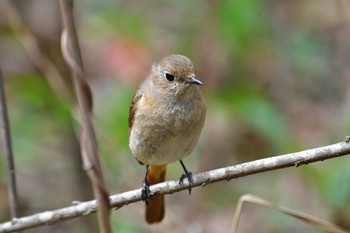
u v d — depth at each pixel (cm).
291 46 1430
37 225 788
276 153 1248
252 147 1312
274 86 1378
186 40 1386
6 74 1267
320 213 1201
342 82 1421
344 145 729
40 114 1333
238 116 1251
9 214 1354
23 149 1369
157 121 906
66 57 529
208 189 1330
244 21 1255
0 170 1332
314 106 1388
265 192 1326
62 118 1232
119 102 1220
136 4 1506
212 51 1262
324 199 1130
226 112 1238
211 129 1289
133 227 1212
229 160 1316
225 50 1270
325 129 1347
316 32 1473
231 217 1315
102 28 1398
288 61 1405
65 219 783
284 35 1432
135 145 938
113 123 1205
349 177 1091
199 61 1266
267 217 1296
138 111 920
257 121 1205
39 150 1409
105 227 525
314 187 1202
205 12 1289
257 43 1345
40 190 1428
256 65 1339
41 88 1227
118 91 1248
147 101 912
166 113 902
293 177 1296
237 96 1240
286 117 1338
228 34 1262
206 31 1271
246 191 1343
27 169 1443
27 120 1338
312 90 1415
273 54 1378
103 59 1354
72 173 1380
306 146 1289
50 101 1227
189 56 1330
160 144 917
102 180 526
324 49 1464
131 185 1223
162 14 1473
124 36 1360
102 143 1193
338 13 1481
